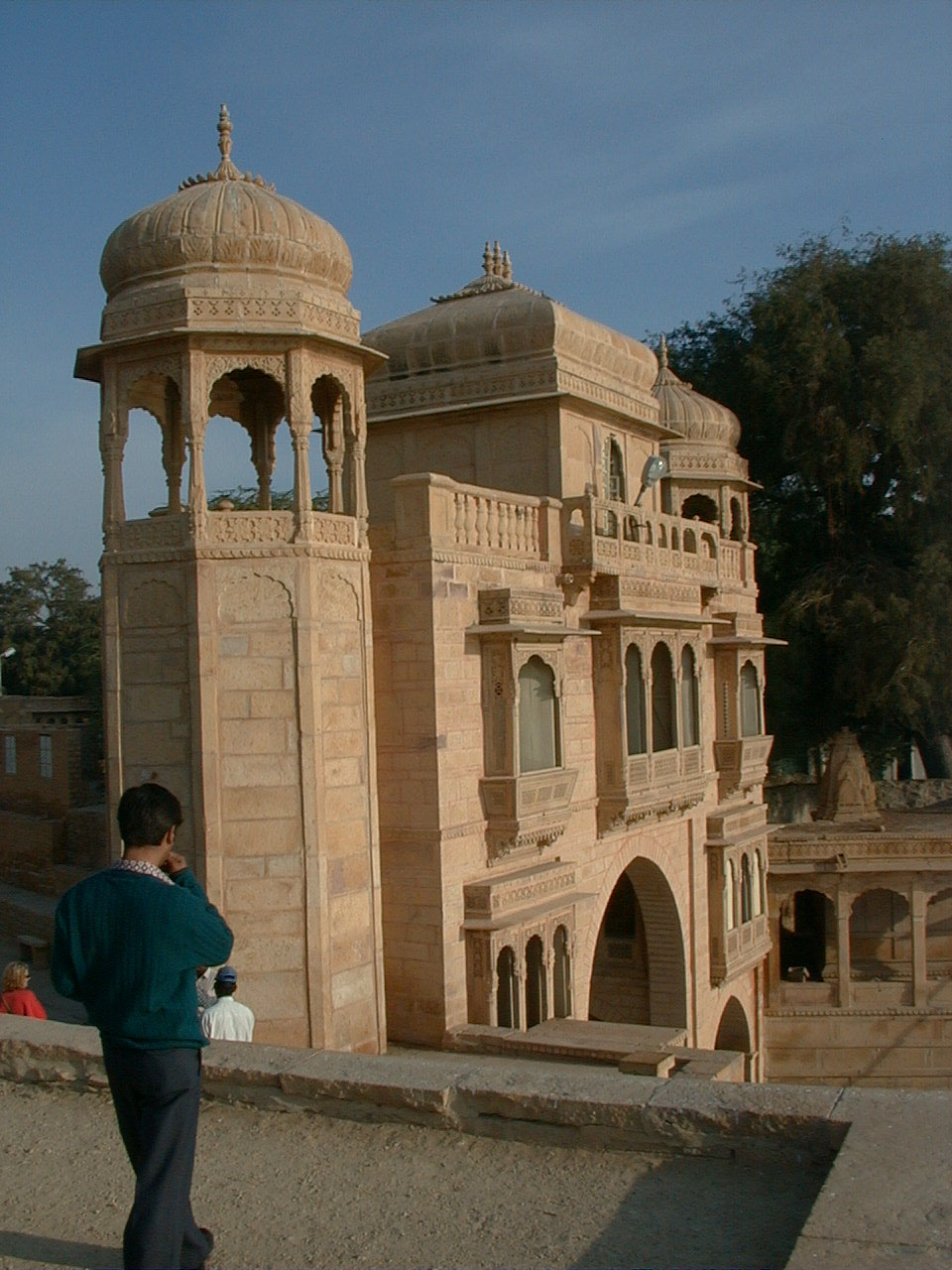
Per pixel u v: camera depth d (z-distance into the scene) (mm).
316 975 15266
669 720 22984
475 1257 5871
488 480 22141
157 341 15367
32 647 57250
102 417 15914
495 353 22062
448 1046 16922
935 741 38094
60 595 60469
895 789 37781
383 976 16250
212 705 15180
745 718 27500
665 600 22828
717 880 26031
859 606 32750
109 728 15750
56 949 5750
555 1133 7012
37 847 27641
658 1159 6723
